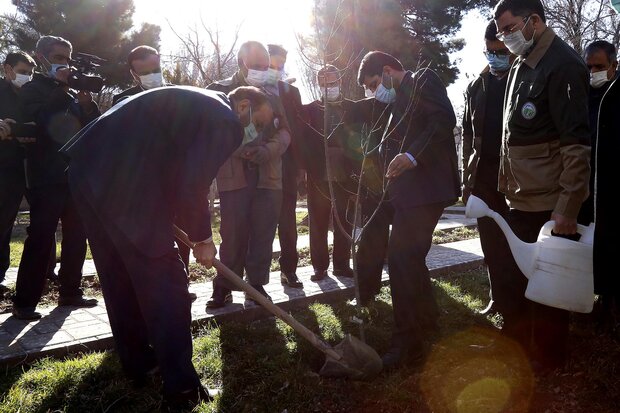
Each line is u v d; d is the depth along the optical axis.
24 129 4.07
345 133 5.14
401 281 3.48
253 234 4.58
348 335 3.20
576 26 17.64
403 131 3.67
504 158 3.42
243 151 4.31
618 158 2.75
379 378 3.22
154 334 2.80
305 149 5.22
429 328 4.02
